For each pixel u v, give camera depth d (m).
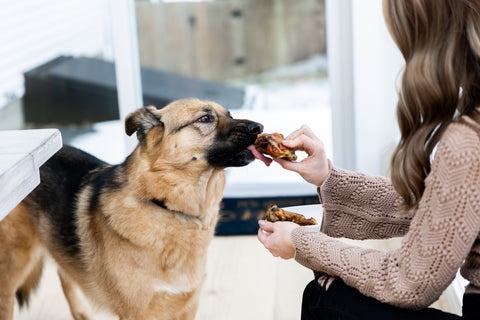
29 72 3.51
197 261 1.86
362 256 1.19
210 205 1.88
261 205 3.14
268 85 3.68
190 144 1.80
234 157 1.80
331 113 3.20
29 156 1.09
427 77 1.06
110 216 1.79
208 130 1.81
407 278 1.10
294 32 3.56
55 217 1.97
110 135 3.62
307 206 1.71
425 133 1.10
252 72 3.65
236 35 3.55
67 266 1.96
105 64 3.50
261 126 1.81
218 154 1.81
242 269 2.62
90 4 3.36
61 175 2.03
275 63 3.63
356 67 2.97
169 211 1.79
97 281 1.87
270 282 2.49
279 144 1.49
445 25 1.04
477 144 0.99
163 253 1.78
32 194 2.02
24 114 3.60
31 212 2.02
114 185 1.84
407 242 1.11
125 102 3.21
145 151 1.80
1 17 3.36
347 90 3.13
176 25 3.48
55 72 3.52
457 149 1.00
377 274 1.16
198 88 3.64
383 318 1.17
